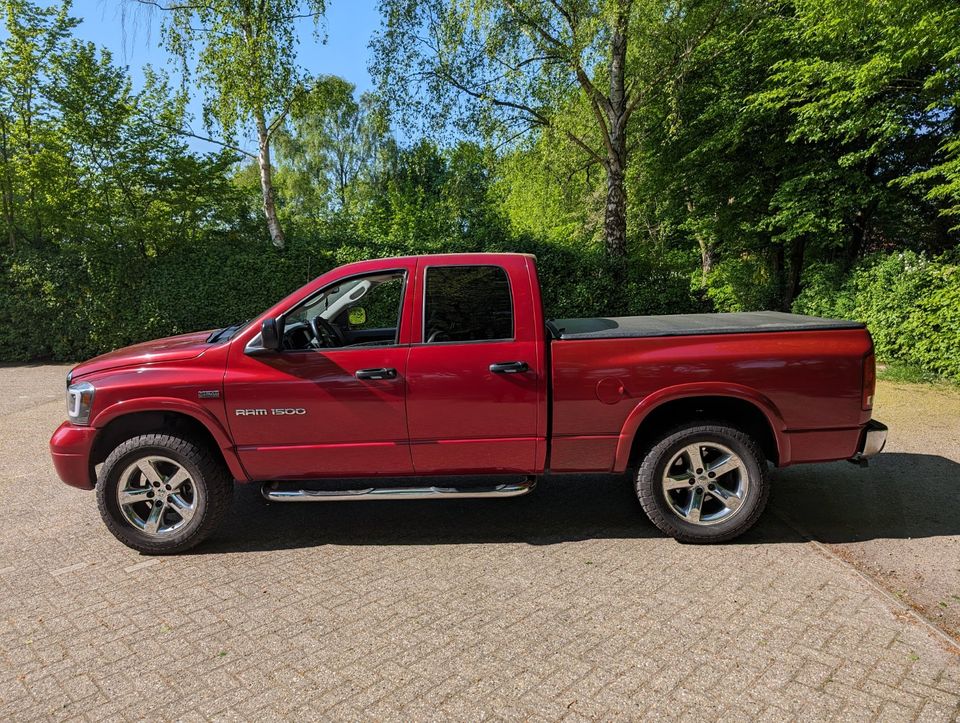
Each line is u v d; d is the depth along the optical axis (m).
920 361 9.41
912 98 11.31
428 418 3.78
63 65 12.64
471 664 2.68
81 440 3.85
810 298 12.34
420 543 4.00
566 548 3.86
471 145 14.65
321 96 14.81
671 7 12.41
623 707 2.38
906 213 14.11
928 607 3.05
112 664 2.76
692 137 15.04
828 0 10.19
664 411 3.99
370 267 3.91
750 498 3.76
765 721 2.28
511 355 3.75
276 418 3.78
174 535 3.86
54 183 12.81
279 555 3.87
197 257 13.24
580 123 15.16
